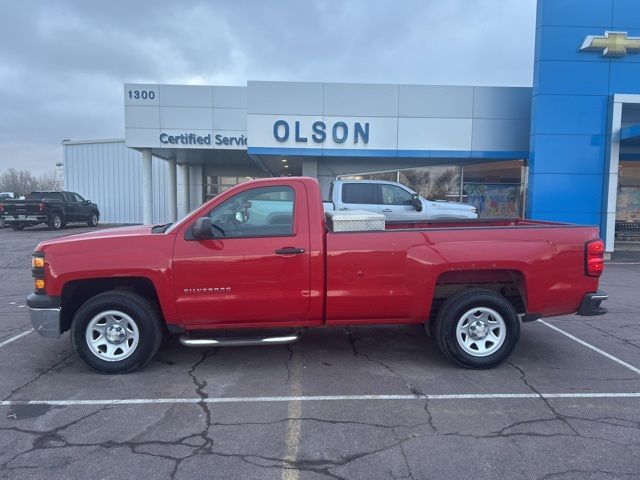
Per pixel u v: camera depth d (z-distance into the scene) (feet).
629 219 58.34
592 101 45.42
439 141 50.98
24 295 30.12
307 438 12.09
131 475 10.48
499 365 17.12
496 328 16.66
